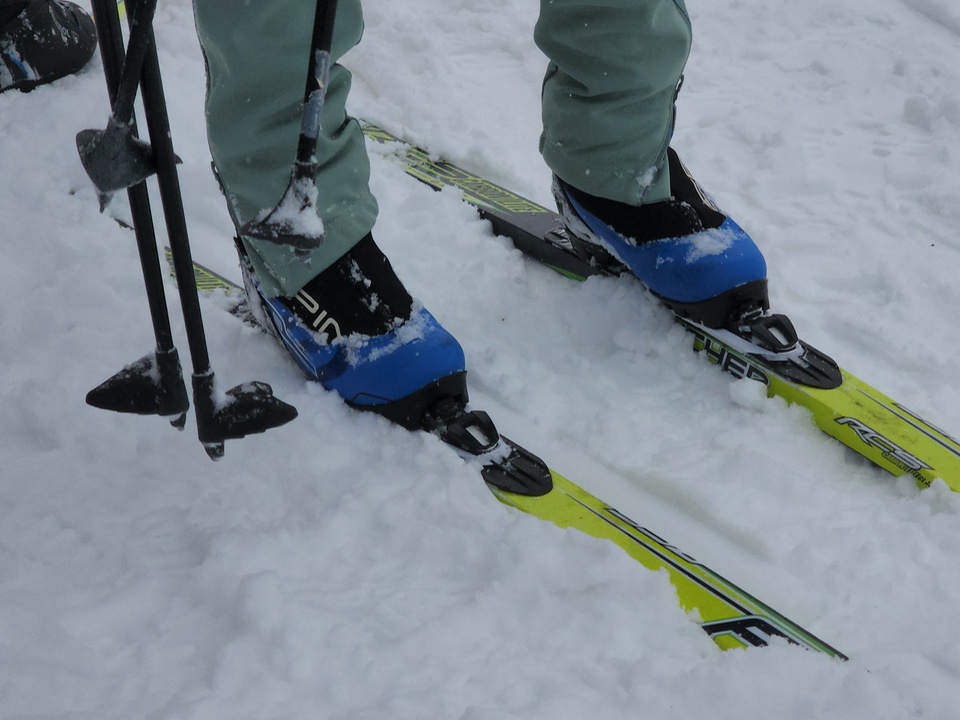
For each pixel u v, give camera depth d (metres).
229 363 1.94
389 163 2.91
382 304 1.82
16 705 1.21
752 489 1.80
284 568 1.46
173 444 1.71
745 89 3.57
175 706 1.21
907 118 3.38
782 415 2.03
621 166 2.06
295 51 1.52
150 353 1.25
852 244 2.72
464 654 1.34
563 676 1.32
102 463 1.65
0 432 1.72
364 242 1.84
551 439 1.94
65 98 2.83
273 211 1.10
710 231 2.10
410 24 3.82
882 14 4.11
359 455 1.75
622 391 2.09
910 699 1.32
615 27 1.84
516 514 1.66
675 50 1.91
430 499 1.63
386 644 1.34
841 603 1.57
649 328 2.24
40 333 1.94
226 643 1.31
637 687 1.30
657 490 1.82
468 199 2.71
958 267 2.63
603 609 1.46
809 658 1.39
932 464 1.85
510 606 1.45
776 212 2.86
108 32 1.06
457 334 2.18
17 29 2.87
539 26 1.97
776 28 4.00
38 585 1.41
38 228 2.27
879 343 2.29
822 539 1.70
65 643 1.30
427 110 3.26
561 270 2.48
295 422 1.79
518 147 3.14
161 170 1.11
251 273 1.93
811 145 3.22
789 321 2.10
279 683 1.26
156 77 1.07
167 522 1.55
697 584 1.55
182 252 1.15
